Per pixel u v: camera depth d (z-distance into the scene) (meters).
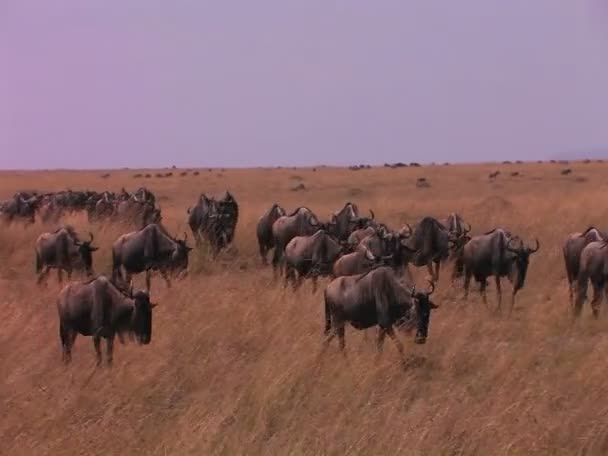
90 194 116.06
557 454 26.55
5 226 87.69
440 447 26.16
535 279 59.16
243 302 47.28
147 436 28.77
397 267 48.25
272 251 77.19
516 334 43.06
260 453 26.67
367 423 28.03
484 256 51.69
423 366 37.22
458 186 168.88
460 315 45.84
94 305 38.47
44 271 64.06
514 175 197.38
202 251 71.50
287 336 39.53
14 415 30.83
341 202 133.38
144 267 59.94
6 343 41.00
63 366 38.25
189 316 44.12
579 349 38.97
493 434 27.19
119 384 34.81
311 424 28.52
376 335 42.03
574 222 79.75
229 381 34.16
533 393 31.08
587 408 29.81
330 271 53.38
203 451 26.25
